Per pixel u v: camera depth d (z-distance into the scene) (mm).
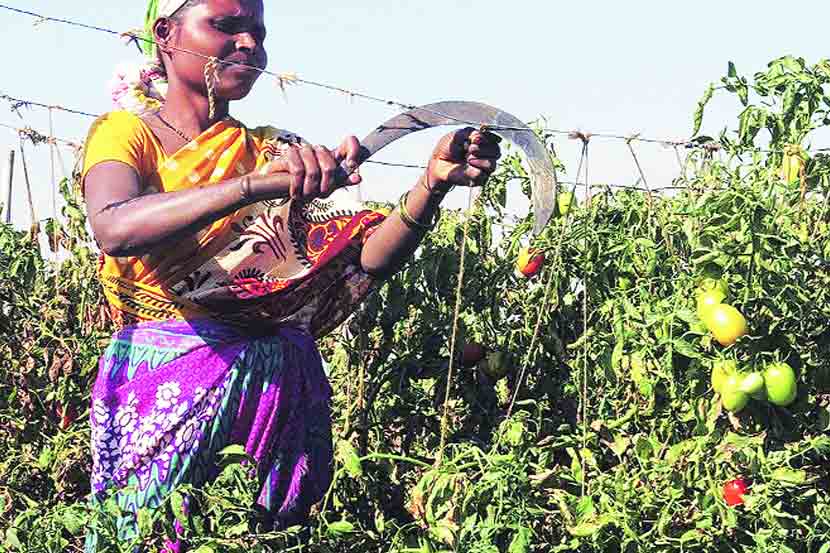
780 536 4336
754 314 4707
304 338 4344
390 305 5691
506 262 6102
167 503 3953
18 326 6223
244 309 4125
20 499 5559
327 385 4438
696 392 4723
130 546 3684
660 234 5789
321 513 4305
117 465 4133
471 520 4016
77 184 6391
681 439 4996
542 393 5953
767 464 4434
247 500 3775
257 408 4156
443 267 5887
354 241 4375
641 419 5109
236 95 4180
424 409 5891
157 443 4070
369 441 5805
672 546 4340
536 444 4855
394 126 3895
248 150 4230
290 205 4250
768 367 4551
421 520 4684
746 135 5461
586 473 4742
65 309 6285
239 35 4148
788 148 5383
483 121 3986
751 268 4648
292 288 4176
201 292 4117
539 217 3990
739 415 4695
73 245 6352
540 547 4383
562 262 5895
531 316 5957
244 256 4160
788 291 4684
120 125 4039
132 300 4152
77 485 5605
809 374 4734
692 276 4773
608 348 5184
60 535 3740
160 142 4121
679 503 4570
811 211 5555
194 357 4105
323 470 4332
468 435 5809
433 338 5855
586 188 5184
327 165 3582
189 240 4086
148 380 4102
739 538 4449
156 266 4094
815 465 4977
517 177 6109
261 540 3850
